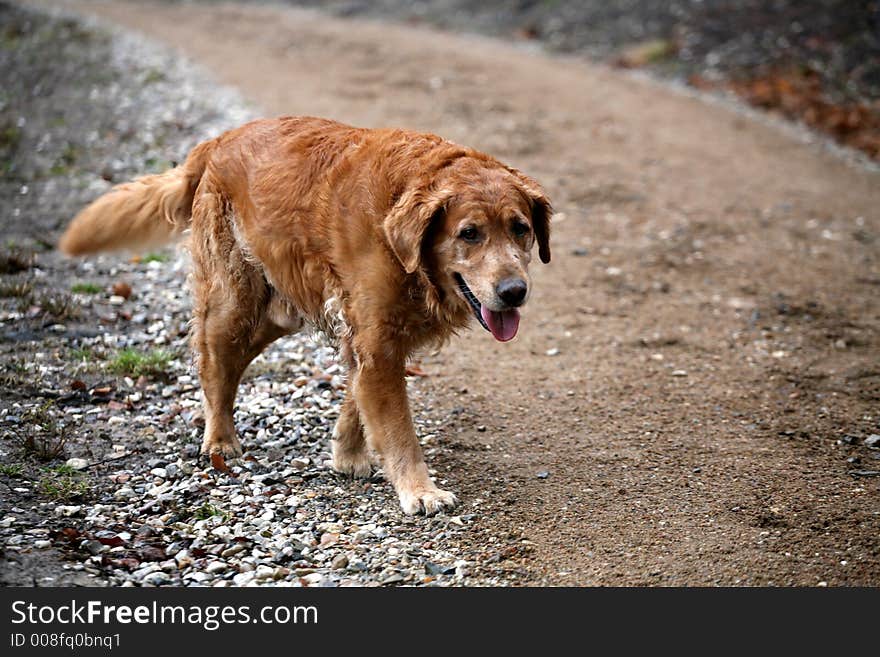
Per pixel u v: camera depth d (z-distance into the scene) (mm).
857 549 5516
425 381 7934
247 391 7508
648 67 21062
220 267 6355
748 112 18188
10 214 10922
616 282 10500
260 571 5203
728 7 22453
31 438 6207
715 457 6707
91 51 19281
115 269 9797
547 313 9609
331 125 6230
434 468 6492
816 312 9734
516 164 14375
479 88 18672
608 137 16078
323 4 29703
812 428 7191
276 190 6008
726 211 12914
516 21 25781
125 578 5074
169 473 6191
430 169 5551
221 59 20172
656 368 8344
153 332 8391
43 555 5125
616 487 6262
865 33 19891
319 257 5879
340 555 5387
